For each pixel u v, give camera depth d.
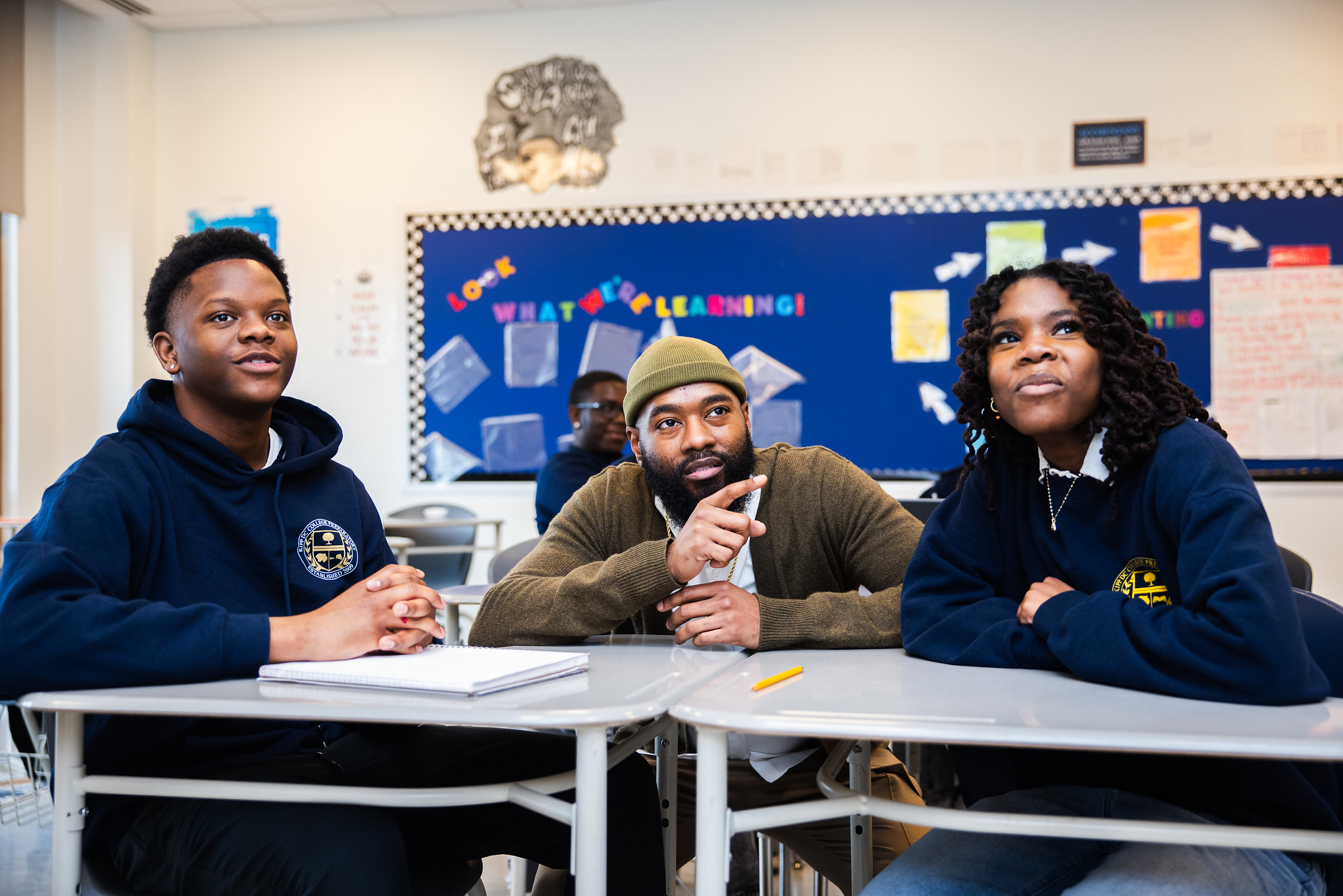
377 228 4.83
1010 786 1.23
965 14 4.45
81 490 1.05
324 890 0.90
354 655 1.00
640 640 1.30
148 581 1.11
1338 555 4.16
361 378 4.83
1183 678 0.86
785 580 1.43
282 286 1.27
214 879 0.94
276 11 4.75
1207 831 0.75
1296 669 0.82
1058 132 4.38
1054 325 1.03
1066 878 0.91
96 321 4.84
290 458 1.28
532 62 4.73
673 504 1.39
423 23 4.81
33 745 1.32
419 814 1.12
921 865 0.91
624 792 1.10
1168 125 4.31
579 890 0.81
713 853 0.81
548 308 4.71
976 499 1.18
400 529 4.11
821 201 4.53
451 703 0.83
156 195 4.97
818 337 4.52
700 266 4.61
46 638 0.89
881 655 1.13
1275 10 4.24
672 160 4.62
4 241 4.71
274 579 1.21
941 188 4.45
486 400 4.74
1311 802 0.91
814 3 4.54
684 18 4.62
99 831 1.06
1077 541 1.07
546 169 4.71
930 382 4.44
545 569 1.36
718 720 0.78
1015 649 1.02
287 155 4.90
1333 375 4.19
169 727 1.08
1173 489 0.97
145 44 4.92
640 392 1.38
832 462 1.48
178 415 1.15
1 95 4.59
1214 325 4.26
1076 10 4.37
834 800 0.84
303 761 1.12
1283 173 4.23
